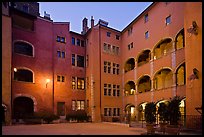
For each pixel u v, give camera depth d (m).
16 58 29.59
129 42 36.28
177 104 19.59
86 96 36.62
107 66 36.38
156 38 29.47
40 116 29.94
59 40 35.03
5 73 26.23
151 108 22.12
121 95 37.28
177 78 26.22
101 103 34.53
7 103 25.92
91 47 35.91
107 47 36.94
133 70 34.53
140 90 35.75
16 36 30.02
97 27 36.50
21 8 39.12
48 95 32.25
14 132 18.27
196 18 19.94
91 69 35.41
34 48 31.70
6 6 28.38
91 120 33.91
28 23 32.06
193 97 19.64
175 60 25.56
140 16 33.25
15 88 28.92
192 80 19.91
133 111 35.41
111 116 35.44
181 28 24.97
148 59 34.41
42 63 32.28
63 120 32.75
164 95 27.09
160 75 30.45
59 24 35.44
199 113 18.75
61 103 33.97
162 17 28.58
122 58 38.06
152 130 17.73
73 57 36.44
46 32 33.53
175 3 26.33
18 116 29.17
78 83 36.44
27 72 30.84
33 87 30.81
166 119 19.72
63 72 34.59
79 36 37.84
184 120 20.81
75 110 35.19
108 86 35.97
